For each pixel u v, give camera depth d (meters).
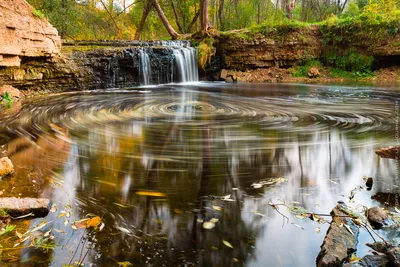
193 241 2.38
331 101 10.66
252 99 11.26
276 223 2.62
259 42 19.78
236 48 19.73
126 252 2.25
